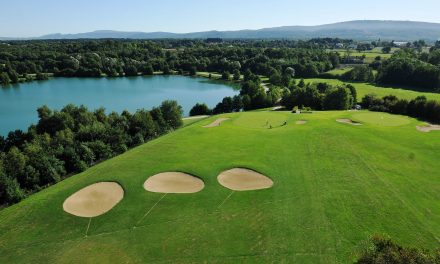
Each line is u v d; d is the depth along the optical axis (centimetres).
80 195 3656
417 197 3572
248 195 3612
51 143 5303
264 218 3189
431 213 3266
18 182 4109
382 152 4884
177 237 2939
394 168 4322
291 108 10244
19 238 2986
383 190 3712
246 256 2684
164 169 4234
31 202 3547
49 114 6931
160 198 3562
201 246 2812
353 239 2858
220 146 5091
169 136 5712
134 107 11175
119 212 3325
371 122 6750
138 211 3334
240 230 3017
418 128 6281
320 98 9906
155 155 4716
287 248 2766
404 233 2942
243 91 12394
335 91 9406
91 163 5022
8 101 11688
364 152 4875
